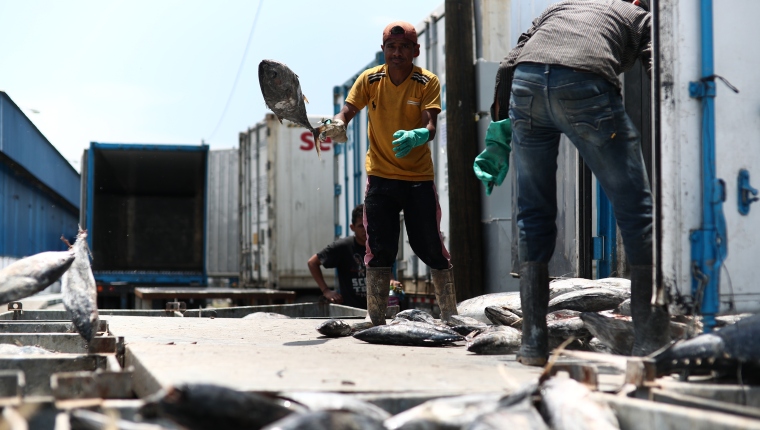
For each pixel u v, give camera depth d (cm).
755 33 304
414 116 521
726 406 213
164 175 1812
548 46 332
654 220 294
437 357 358
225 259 2081
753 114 301
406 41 513
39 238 3231
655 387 243
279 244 1549
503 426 198
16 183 2694
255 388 236
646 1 378
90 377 234
